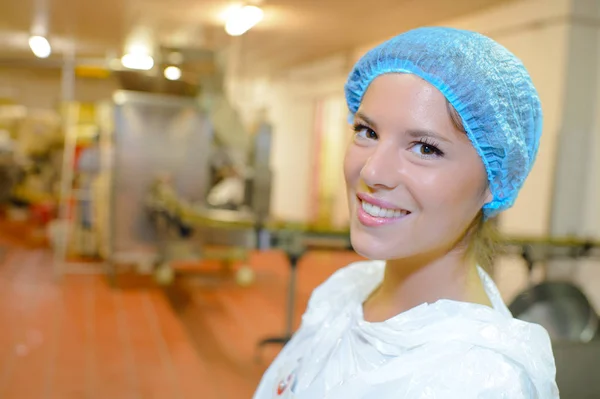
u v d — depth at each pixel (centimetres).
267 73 955
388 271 85
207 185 517
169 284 528
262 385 97
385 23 582
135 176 500
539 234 442
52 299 455
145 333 388
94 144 553
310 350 87
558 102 434
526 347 66
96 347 355
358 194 74
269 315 447
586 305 192
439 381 65
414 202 70
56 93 709
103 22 622
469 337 67
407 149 71
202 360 346
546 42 445
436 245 72
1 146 781
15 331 372
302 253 339
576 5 427
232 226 345
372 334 74
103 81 599
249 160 529
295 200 899
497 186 77
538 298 190
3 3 554
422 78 70
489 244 85
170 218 484
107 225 532
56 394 285
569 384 137
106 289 496
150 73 502
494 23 498
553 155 435
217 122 512
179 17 585
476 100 69
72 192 580
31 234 740
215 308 459
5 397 277
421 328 70
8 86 701
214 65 506
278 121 939
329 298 98
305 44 718
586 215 441
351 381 69
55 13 588
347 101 96
